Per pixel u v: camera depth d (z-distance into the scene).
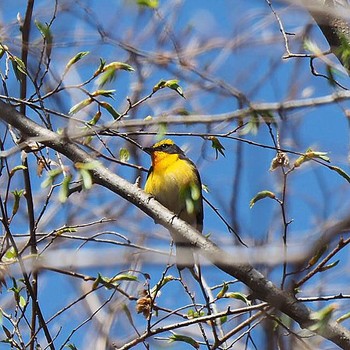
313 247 5.57
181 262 8.86
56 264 6.35
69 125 9.70
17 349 9.54
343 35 8.72
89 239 9.93
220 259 9.24
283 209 8.60
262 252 5.93
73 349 9.71
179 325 9.30
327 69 8.59
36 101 10.00
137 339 9.44
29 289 9.74
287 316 8.97
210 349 9.24
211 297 9.85
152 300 9.45
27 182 10.18
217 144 9.80
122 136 9.96
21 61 9.89
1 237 10.41
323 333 8.82
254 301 9.82
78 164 8.85
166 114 9.89
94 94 9.80
